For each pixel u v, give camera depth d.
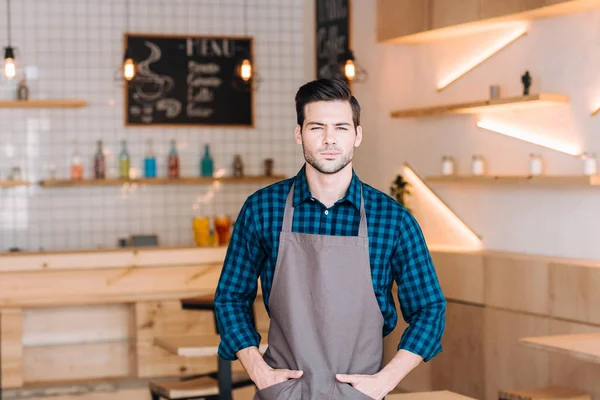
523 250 4.99
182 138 7.31
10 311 5.45
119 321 6.02
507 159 5.06
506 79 5.06
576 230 4.60
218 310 2.36
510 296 4.71
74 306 5.93
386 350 5.73
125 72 6.23
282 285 2.27
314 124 2.20
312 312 2.25
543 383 4.49
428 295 2.29
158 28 7.22
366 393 2.19
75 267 5.61
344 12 6.65
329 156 2.20
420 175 5.83
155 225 7.26
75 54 7.04
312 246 2.24
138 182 7.01
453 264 5.13
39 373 5.75
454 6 5.09
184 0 7.27
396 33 5.64
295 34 7.51
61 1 7.00
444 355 5.24
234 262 2.36
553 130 4.73
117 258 5.66
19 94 6.80
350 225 2.28
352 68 5.83
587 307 4.21
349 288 2.23
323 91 2.19
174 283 5.74
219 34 7.36
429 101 5.73
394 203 2.29
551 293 4.43
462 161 5.43
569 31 4.59
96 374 5.84
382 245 2.25
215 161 7.39
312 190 2.27
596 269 4.16
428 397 3.21
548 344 3.48
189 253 5.77
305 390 2.22
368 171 6.41
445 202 5.61
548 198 4.79
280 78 7.50
